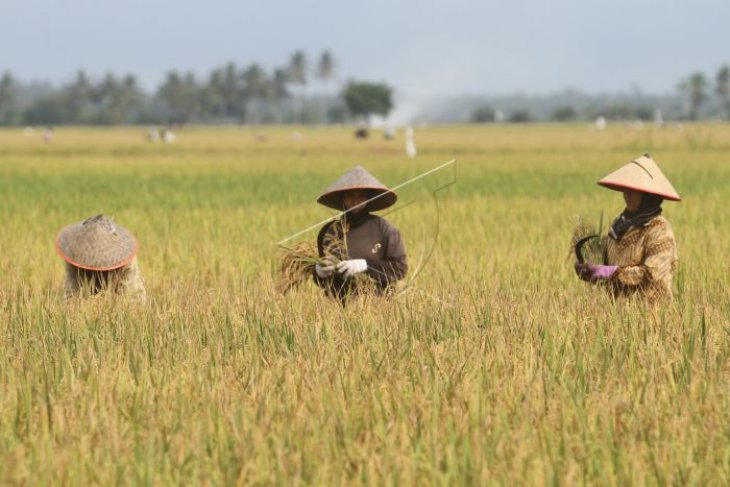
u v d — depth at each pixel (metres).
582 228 29.03
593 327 24.47
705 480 15.15
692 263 38.31
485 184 92.44
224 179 105.06
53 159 162.00
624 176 27.34
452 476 15.01
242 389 19.42
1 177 109.75
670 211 61.66
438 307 26.81
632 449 15.87
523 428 16.64
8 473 14.97
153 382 20.08
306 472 15.28
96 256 28.05
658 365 20.70
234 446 16.28
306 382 19.53
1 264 39.62
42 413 17.42
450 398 18.78
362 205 28.97
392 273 29.20
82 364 20.86
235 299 28.75
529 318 25.09
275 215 62.22
